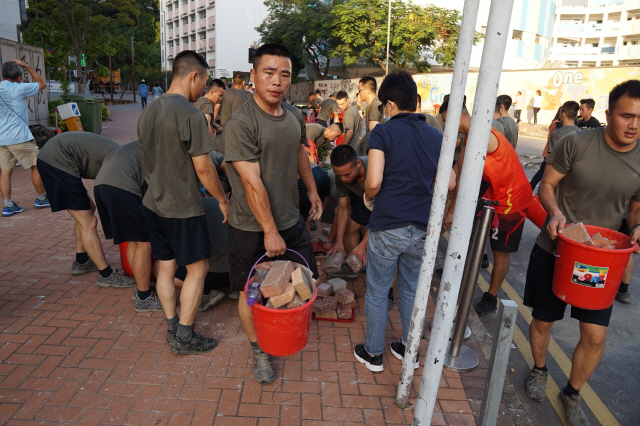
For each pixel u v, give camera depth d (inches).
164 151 109.1
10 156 232.8
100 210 144.1
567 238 94.7
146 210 118.6
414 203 107.1
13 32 676.7
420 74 1170.6
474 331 145.3
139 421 97.8
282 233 107.7
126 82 2800.2
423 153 107.4
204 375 114.0
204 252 117.2
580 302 95.9
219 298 149.3
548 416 113.0
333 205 202.4
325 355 125.4
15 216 236.2
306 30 1374.3
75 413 99.3
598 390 125.2
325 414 102.7
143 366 116.5
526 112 1004.6
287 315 89.2
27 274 166.7
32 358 117.6
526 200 146.6
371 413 103.9
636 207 108.4
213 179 113.3
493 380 86.2
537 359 119.1
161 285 120.1
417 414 89.1
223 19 2274.9
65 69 958.4
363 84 231.9
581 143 103.3
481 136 74.2
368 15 1222.3
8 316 137.4
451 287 81.2
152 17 3031.5
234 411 102.1
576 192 107.8
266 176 101.4
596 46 2758.4
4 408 99.7
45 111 450.0
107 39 988.6
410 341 102.0
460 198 77.6
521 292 187.8
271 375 111.8
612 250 89.1
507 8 69.1
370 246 112.2
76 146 151.4
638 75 860.0
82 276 167.3
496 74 71.7
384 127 108.0
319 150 326.6
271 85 94.7
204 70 118.3
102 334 130.0
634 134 93.8
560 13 2743.6
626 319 163.9
